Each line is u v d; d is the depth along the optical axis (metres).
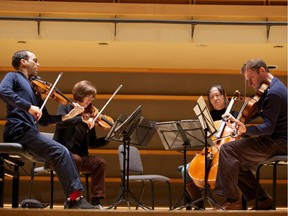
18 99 4.46
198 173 5.32
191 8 7.32
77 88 5.40
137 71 7.91
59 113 5.29
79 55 7.60
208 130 4.78
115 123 4.88
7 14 7.21
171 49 7.37
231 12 7.31
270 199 4.96
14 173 5.04
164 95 7.95
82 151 5.43
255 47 7.27
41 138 4.54
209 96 5.98
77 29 7.11
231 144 4.61
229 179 4.55
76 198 4.46
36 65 4.93
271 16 7.29
